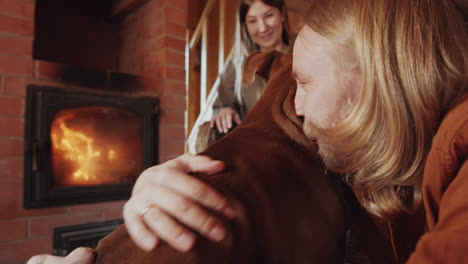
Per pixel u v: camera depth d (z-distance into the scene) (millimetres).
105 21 2482
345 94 417
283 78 595
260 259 355
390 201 451
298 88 469
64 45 2309
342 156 438
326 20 413
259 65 646
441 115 389
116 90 1838
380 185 437
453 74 371
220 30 2674
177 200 352
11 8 1550
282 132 510
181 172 388
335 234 456
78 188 1681
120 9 2348
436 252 270
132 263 326
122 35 2494
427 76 371
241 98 1319
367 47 385
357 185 463
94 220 1760
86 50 2398
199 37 2918
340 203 515
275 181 421
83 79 1727
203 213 347
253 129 521
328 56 411
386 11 386
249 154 454
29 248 1562
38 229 1589
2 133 1504
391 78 379
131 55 2379
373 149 407
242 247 346
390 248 554
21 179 1548
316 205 442
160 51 2080
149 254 328
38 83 1604
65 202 1654
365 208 514
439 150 343
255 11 1394
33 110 1567
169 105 2049
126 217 375
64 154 1677
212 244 334
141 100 1900
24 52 1575
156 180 390
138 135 1916
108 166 1825
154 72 2125
